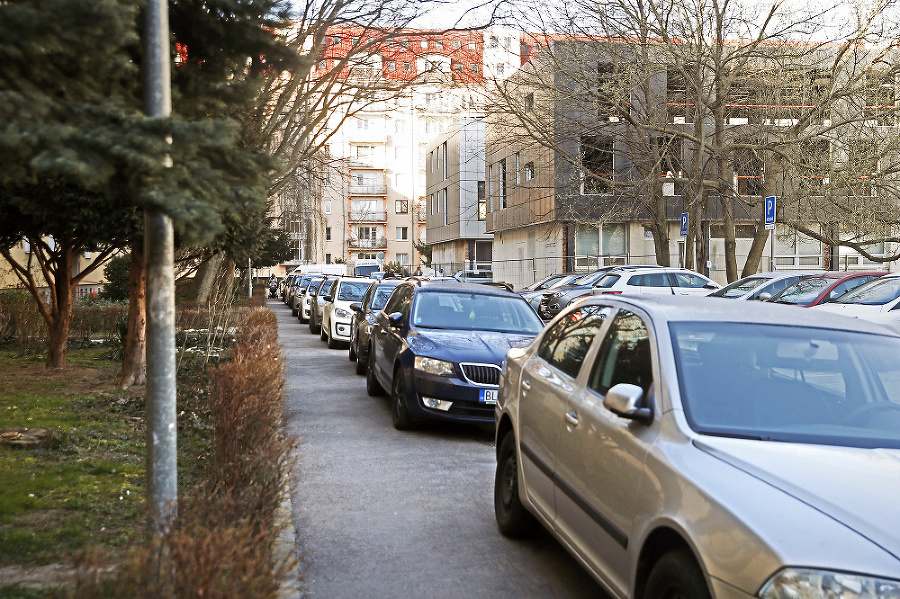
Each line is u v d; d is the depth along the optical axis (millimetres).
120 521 4828
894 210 20562
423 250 76062
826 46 21641
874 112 19938
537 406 4734
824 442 3289
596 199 30109
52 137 2709
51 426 7543
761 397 3508
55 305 12484
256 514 3561
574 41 20734
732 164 24562
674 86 24953
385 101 13055
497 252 44625
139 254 10453
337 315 19172
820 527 2520
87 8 2863
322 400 10914
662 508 3027
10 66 2945
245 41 4176
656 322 3924
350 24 10023
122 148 2863
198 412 8148
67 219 9125
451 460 7383
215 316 15844
